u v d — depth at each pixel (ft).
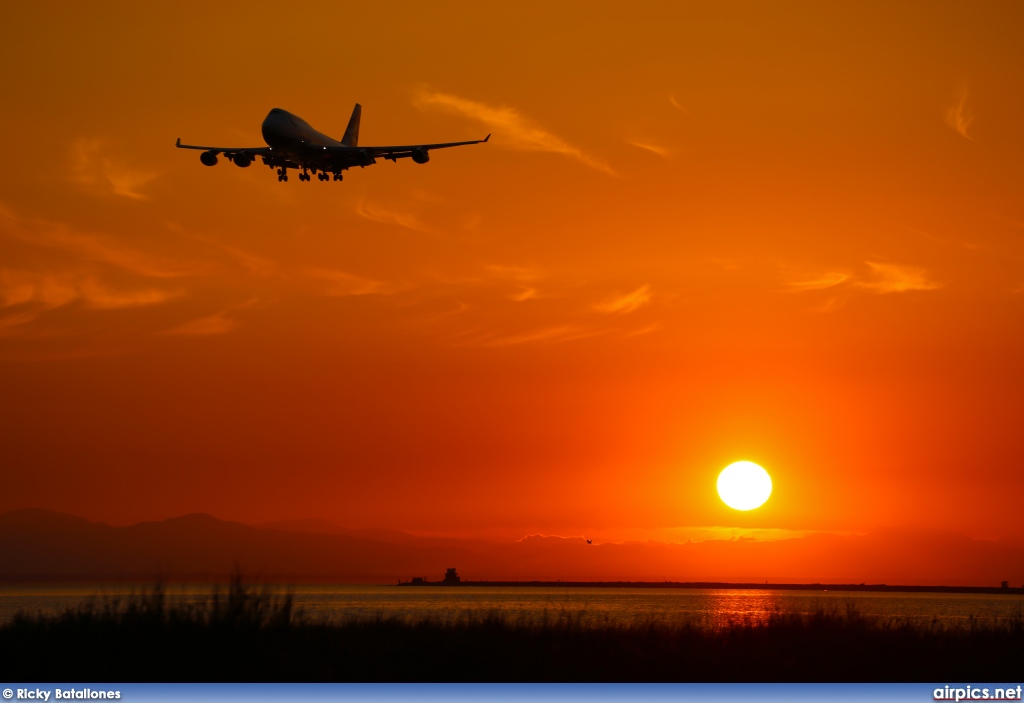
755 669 333.83
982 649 375.04
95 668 297.33
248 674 297.74
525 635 387.75
